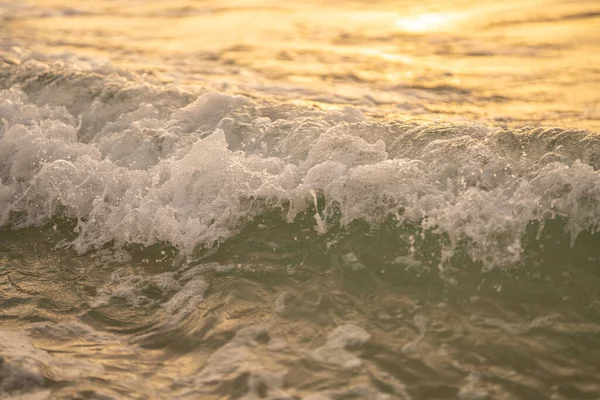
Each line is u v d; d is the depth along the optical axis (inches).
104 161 190.1
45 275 159.6
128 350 131.3
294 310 139.3
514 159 166.7
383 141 179.6
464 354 124.8
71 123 217.2
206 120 205.0
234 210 168.7
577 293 137.0
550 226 150.0
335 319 135.9
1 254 170.1
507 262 144.4
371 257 151.3
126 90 231.6
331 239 157.8
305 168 175.9
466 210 154.9
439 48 336.5
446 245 149.9
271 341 131.0
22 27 396.2
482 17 393.4
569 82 270.1
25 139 202.5
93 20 419.2
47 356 129.3
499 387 117.2
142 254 163.3
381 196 163.3
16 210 186.2
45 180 189.2
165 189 175.3
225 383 120.8
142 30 393.1
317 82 281.1
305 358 125.9
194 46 350.9
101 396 118.2
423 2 446.9
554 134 174.7
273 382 120.5
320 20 411.5
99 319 141.8
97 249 167.8
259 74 293.9
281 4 458.3
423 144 176.7
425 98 258.2
